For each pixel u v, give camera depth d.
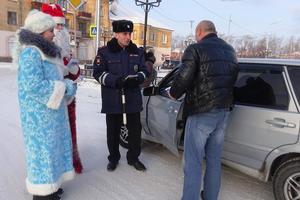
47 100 2.95
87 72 17.27
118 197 3.65
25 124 3.02
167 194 3.77
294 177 3.17
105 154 5.00
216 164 3.31
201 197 3.53
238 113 3.58
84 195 3.67
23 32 2.91
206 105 3.04
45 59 2.95
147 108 4.73
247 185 4.09
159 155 5.05
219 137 3.27
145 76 4.12
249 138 3.50
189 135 3.18
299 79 3.32
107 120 4.32
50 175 3.09
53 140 3.10
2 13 37.69
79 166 4.23
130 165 4.57
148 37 53.62
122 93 4.12
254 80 3.63
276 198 3.30
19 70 2.92
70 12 43.56
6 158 4.64
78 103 9.55
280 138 3.28
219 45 3.14
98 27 15.01
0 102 9.05
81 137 5.84
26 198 3.54
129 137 4.42
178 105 3.95
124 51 4.09
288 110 3.29
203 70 3.02
